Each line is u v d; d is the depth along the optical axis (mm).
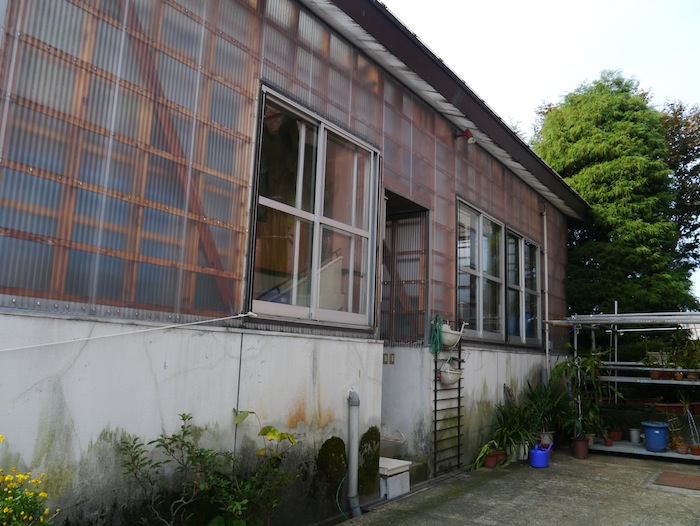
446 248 6348
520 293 8273
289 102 4227
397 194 5555
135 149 3117
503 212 7879
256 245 3855
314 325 4262
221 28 3715
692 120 11820
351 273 4805
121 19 3100
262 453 3506
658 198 10055
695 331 8680
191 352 3283
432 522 4273
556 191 9109
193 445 3188
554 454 7465
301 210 4309
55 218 2738
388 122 5465
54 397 2621
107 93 3004
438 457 5801
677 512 4672
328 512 4188
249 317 3709
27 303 2604
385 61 5324
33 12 2707
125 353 2938
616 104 10594
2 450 2422
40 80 2719
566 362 8078
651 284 9797
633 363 7969
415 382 5863
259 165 3875
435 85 5773
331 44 4750
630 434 7844
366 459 4672
